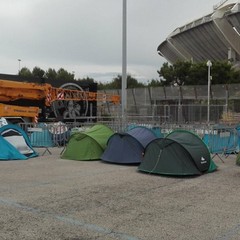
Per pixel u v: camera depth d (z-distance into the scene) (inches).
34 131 697.6
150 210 277.6
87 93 1157.1
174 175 414.0
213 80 2032.5
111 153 510.0
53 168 463.2
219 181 391.2
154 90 1523.1
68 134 708.0
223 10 2945.4
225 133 613.0
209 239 218.7
